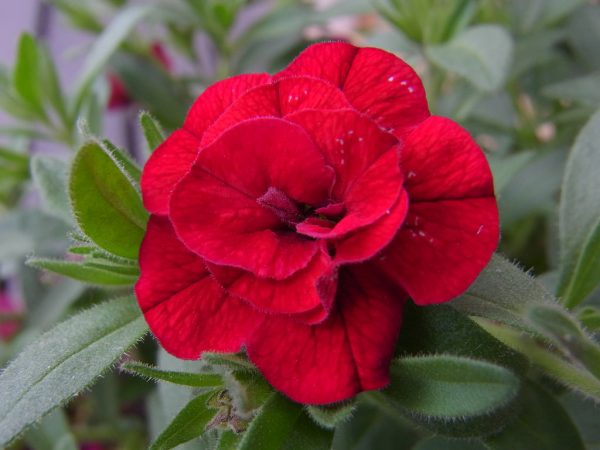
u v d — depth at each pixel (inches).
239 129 2.4
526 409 2.7
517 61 5.1
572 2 5.2
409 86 2.7
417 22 4.5
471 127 5.3
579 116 4.9
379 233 2.3
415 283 2.4
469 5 4.5
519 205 4.6
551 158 4.8
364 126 2.4
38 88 5.3
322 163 2.5
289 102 2.6
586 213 3.4
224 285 2.5
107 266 3.0
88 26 6.2
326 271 2.3
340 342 2.5
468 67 4.2
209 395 2.7
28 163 5.6
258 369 2.5
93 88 5.7
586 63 5.4
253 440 2.5
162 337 2.6
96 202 2.7
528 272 2.8
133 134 7.3
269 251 2.5
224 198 2.5
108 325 3.0
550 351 3.1
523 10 5.3
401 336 2.7
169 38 6.2
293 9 5.8
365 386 2.4
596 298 3.8
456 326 2.7
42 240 5.1
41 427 4.1
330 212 2.5
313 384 2.4
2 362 4.8
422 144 2.5
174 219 2.5
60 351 2.8
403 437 3.7
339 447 3.7
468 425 2.6
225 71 5.9
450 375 2.4
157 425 4.2
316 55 2.8
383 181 2.4
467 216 2.4
